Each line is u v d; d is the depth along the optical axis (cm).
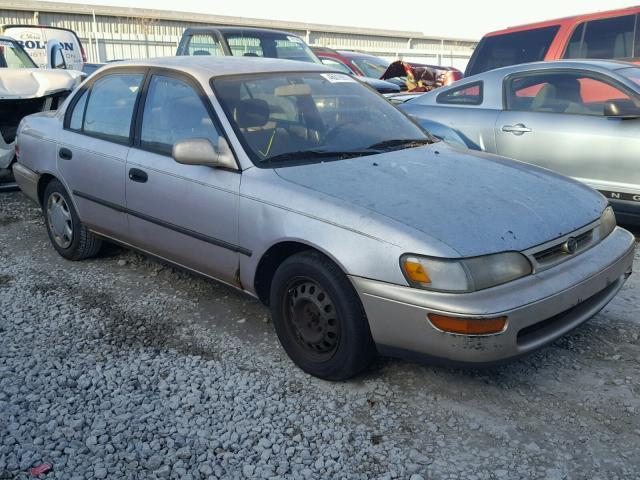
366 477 259
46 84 759
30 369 342
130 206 422
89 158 451
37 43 1336
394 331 292
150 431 289
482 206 312
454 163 373
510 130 592
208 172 368
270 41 916
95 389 324
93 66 1437
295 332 336
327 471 263
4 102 718
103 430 290
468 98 648
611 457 267
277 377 334
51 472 263
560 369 335
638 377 326
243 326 392
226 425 294
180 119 397
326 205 314
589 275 308
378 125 417
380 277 290
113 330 388
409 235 287
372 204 309
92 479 259
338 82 442
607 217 350
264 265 348
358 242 297
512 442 278
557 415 296
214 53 887
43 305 424
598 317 394
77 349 364
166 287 454
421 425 292
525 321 281
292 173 344
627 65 583
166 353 360
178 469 264
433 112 663
